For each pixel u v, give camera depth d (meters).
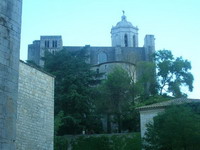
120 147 57.88
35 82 32.47
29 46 144.38
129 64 94.69
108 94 73.25
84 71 74.19
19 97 30.12
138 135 57.19
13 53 19.64
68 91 68.06
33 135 31.45
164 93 83.88
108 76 75.50
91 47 140.12
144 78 86.19
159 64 85.81
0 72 18.58
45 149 32.94
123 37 173.88
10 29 19.56
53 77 35.25
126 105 73.12
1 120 18.36
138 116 70.69
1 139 18.22
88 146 60.09
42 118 32.91
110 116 75.44
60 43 138.38
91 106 69.12
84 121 67.69
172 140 42.03
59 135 65.56
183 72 84.81
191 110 46.59
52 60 73.94
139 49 142.12
